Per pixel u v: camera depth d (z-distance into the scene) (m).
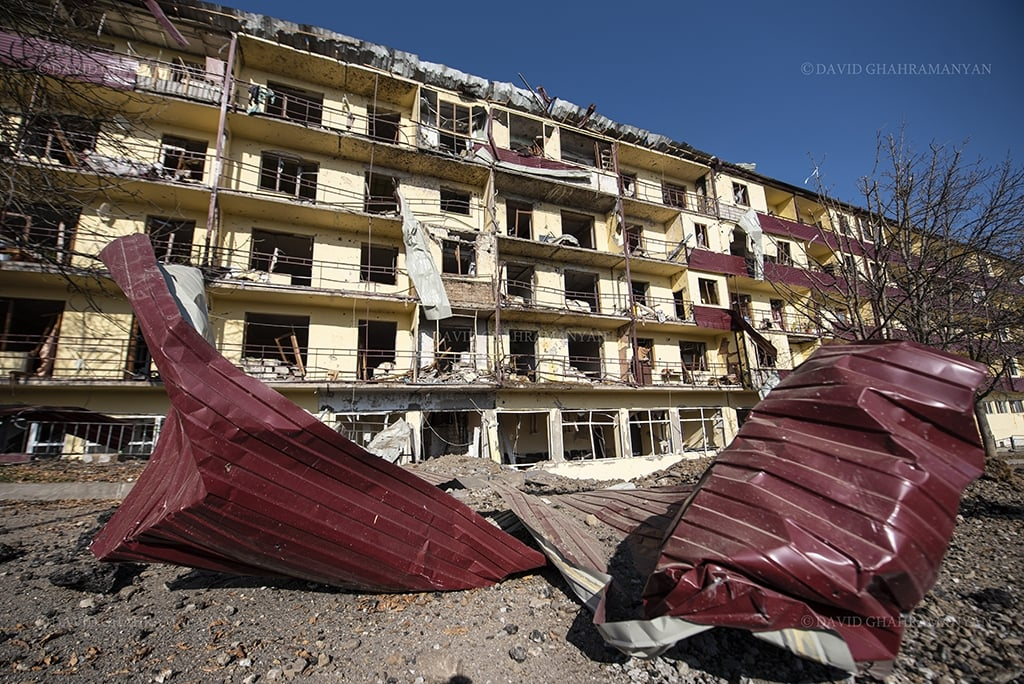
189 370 3.13
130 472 9.71
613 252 20.55
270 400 3.23
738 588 2.33
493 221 17.70
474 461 14.16
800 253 24.20
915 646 3.53
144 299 3.29
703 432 20.75
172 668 3.08
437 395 15.50
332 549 3.67
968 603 4.41
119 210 13.16
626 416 18.72
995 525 7.27
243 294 13.90
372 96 17.69
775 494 2.56
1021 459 18.67
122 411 12.06
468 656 3.33
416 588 4.25
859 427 2.58
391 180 17.89
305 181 16.02
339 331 15.30
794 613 2.28
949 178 9.27
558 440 17.17
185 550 3.74
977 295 9.86
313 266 15.41
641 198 22.48
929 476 2.32
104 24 13.73
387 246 16.66
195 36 14.73
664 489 6.85
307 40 15.84
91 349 12.24
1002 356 9.97
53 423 10.91
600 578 3.58
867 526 2.28
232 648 3.35
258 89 14.87
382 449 14.02
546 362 18.33
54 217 12.24
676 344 21.28
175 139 14.53
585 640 3.54
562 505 7.38
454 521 4.18
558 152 20.25
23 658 3.16
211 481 3.13
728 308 21.53
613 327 20.00
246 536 3.45
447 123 18.53
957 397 2.47
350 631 3.65
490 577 4.54
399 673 3.12
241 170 14.97
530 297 19.97
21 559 5.19
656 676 3.11
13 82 8.02
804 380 3.04
